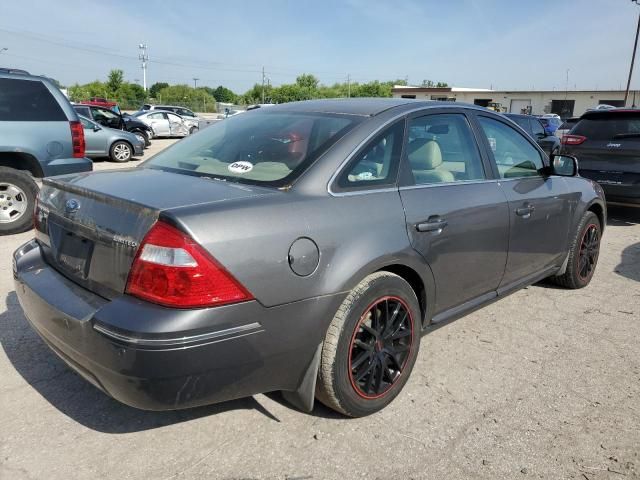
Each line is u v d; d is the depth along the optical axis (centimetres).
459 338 391
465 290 346
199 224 218
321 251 249
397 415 291
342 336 260
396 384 297
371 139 293
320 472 245
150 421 279
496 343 384
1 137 625
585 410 302
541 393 318
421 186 311
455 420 288
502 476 246
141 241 221
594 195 489
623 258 622
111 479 237
